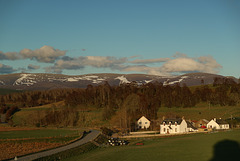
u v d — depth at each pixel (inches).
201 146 2630.4
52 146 3287.4
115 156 2536.9
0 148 3307.1
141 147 3043.8
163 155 2374.5
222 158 2031.3
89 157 2578.7
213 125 5027.1
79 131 5157.5
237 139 2834.6
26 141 3858.3
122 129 5492.1
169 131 4749.0
